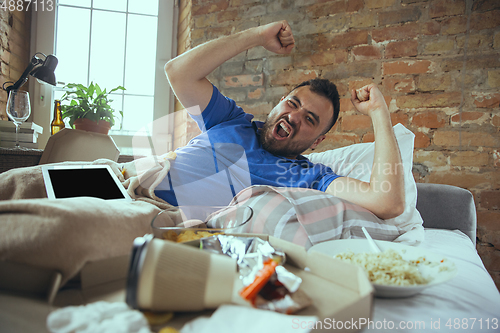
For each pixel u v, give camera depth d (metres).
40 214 0.36
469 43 1.22
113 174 0.63
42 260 0.33
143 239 0.30
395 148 0.82
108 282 0.37
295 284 0.32
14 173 0.72
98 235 0.37
